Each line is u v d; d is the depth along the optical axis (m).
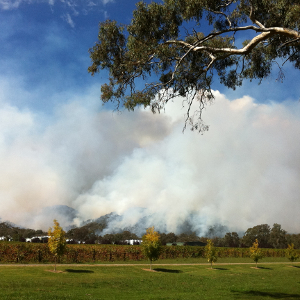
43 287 18.14
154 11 15.90
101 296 15.80
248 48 13.99
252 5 14.69
